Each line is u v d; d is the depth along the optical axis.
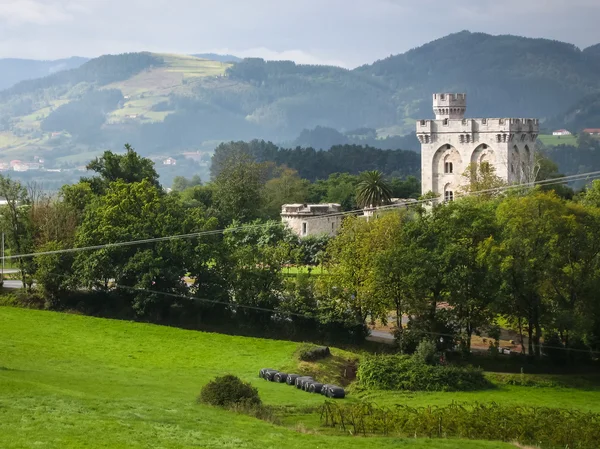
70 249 144.25
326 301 137.00
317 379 113.00
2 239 166.75
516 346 135.38
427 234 134.50
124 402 82.06
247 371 114.12
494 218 135.88
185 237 145.00
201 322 143.12
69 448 64.38
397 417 86.00
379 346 133.75
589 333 123.50
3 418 70.50
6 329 128.88
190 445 68.12
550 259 124.81
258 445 70.06
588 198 154.50
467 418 85.44
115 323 137.38
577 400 106.31
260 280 141.12
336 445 72.75
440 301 132.12
